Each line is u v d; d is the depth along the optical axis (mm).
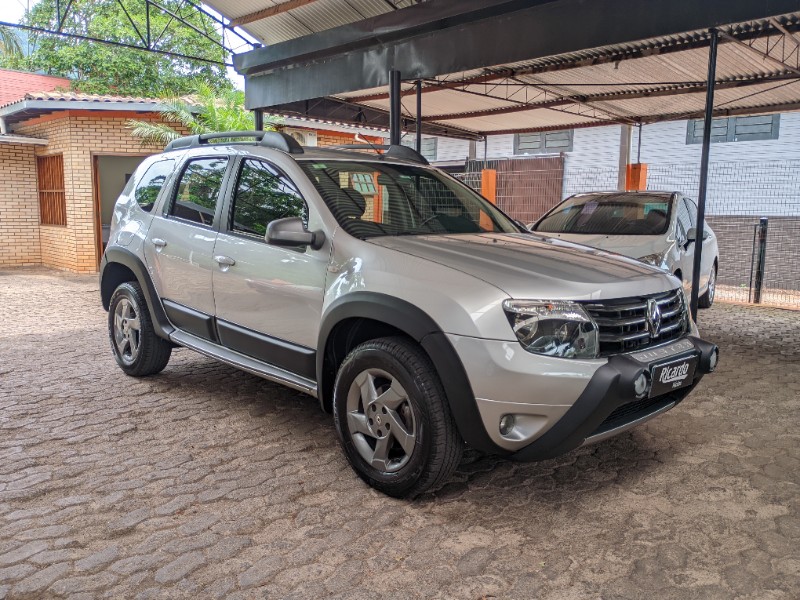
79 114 13836
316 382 3803
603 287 3186
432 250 3430
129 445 4066
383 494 3451
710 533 3096
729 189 15461
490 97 11773
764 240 11008
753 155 15609
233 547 2920
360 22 8172
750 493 3521
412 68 7824
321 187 3881
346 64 8625
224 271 4258
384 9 9273
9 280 12859
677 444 4223
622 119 14117
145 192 5215
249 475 3658
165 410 4719
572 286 3129
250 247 4090
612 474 3752
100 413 4645
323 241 3684
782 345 7344
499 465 3857
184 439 4176
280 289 3883
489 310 3002
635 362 3074
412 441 3217
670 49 8484
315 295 3676
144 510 3242
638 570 2787
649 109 13078
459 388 3029
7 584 2623
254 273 4043
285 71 9555
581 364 2992
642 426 4559
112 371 5766
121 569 2738
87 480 3568
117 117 14203
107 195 18266
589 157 17766
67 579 2664
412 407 3195
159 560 2811
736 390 5473
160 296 4918
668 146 16781
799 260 13641
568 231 7871
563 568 2799
